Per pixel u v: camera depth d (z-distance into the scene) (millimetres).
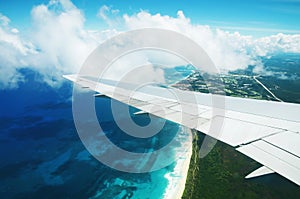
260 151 34125
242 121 45625
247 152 34062
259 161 31984
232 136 39406
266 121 45500
